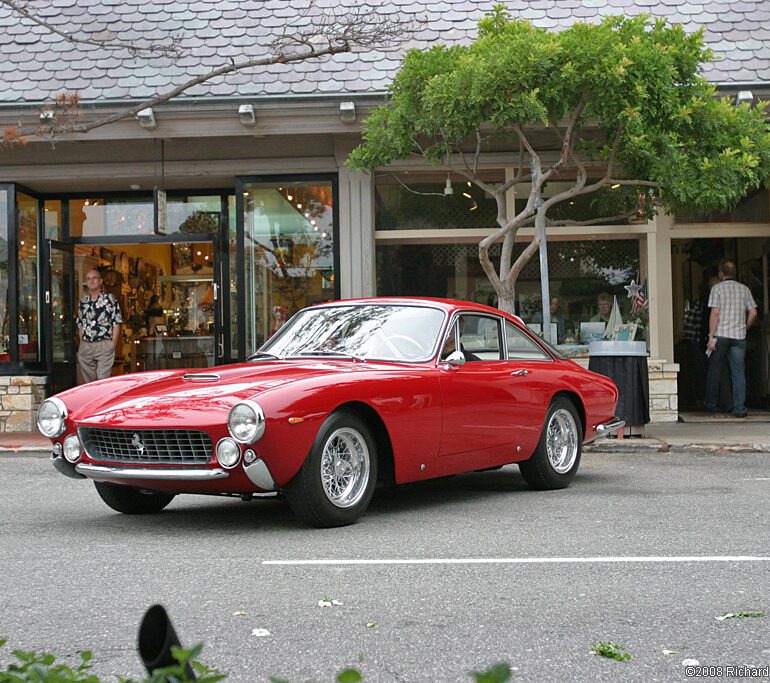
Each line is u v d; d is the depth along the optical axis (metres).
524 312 12.77
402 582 4.28
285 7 12.79
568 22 12.63
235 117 11.85
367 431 5.76
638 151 9.70
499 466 6.82
